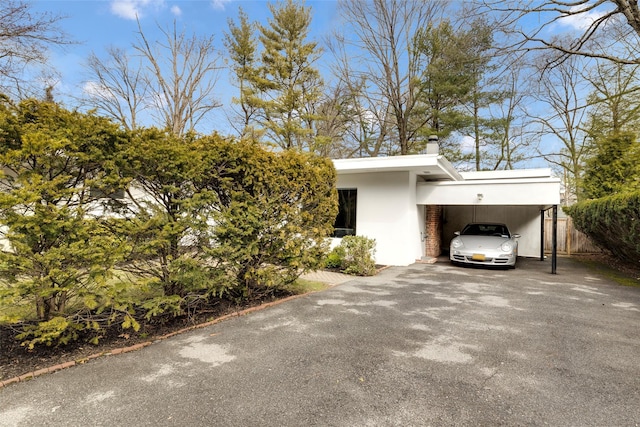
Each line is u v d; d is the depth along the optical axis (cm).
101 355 345
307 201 618
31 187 305
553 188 955
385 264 1070
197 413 246
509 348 378
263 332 423
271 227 550
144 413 245
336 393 277
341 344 385
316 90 2042
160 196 438
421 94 1948
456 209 1534
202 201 453
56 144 313
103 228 366
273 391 279
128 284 374
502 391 284
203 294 519
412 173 1078
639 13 809
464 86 1784
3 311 329
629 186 1092
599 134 1523
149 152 393
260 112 2138
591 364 338
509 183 1003
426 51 1894
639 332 434
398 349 372
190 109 2225
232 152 494
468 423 240
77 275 338
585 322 475
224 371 314
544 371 322
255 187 525
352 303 571
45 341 353
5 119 314
